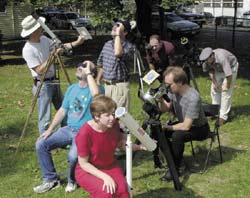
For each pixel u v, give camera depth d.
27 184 5.21
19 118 7.98
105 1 12.47
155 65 7.71
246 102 8.96
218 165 5.66
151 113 4.80
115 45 5.42
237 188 5.00
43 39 5.71
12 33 26.92
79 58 16.34
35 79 5.70
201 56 6.80
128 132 3.91
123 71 5.57
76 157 4.59
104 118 3.76
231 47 20.11
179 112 5.12
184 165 5.52
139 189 5.01
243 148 6.28
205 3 40.84
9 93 10.26
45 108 5.72
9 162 5.89
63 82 11.20
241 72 13.13
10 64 15.46
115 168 4.03
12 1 17.19
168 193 4.91
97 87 4.61
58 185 5.02
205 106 5.79
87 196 4.78
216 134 5.67
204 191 4.96
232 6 38.91
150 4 16.36
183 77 4.95
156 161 5.48
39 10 13.88
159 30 19.09
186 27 24.25
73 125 4.77
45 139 4.83
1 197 4.88
